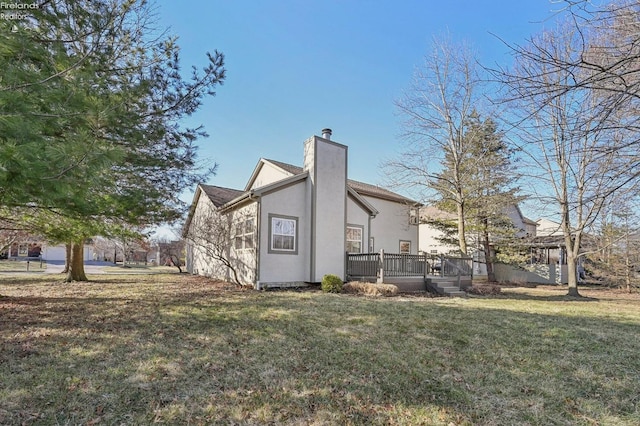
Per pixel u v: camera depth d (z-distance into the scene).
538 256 22.52
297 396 3.46
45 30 4.87
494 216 18.69
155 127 6.61
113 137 5.67
